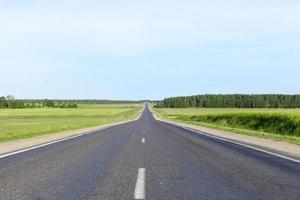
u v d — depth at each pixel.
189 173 11.18
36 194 8.43
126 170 11.73
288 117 39.62
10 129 39.12
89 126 47.34
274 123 41.19
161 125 49.72
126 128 40.94
